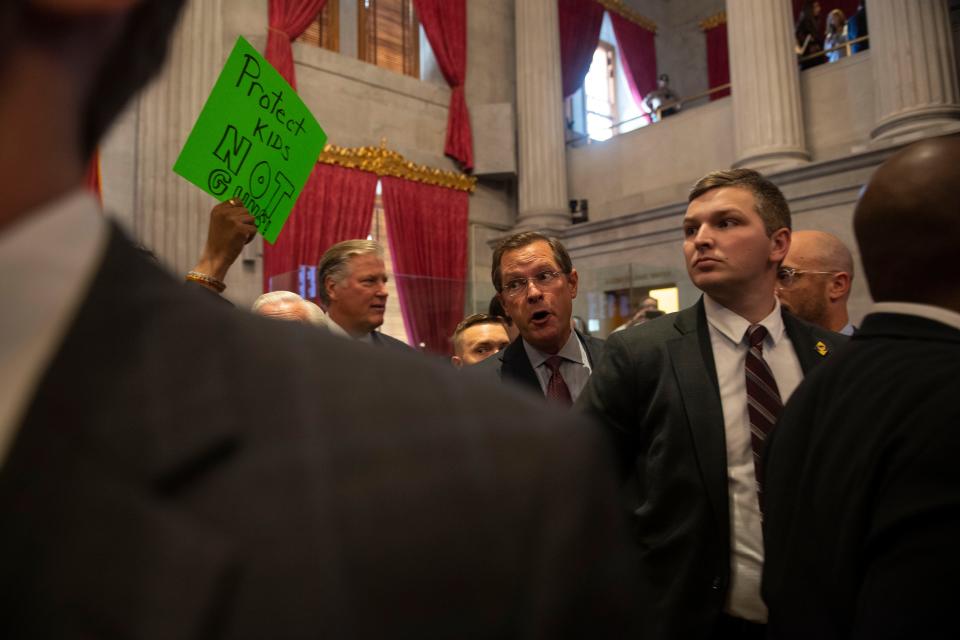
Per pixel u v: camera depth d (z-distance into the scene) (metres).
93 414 0.24
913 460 0.80
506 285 2.27
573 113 12.59
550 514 0.29
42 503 0.23
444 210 9.59
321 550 0.24
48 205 0.26
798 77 8.09
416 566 0.26
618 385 1.61
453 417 0.29
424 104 9.70
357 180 8.75
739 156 8.16
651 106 11.76
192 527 0.23
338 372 0.29
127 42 0.29
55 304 0.25
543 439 0.30
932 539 0.75
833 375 1.01
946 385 0.82
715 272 1.56
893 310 0.97
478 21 10.51
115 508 0.23
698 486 1.45
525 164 9.95
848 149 7.81
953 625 0.73
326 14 9.05
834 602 0.88
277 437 0.26
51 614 0.22
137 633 0.22
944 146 0.96
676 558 1.44
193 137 2.30
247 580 0.23
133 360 0.25
